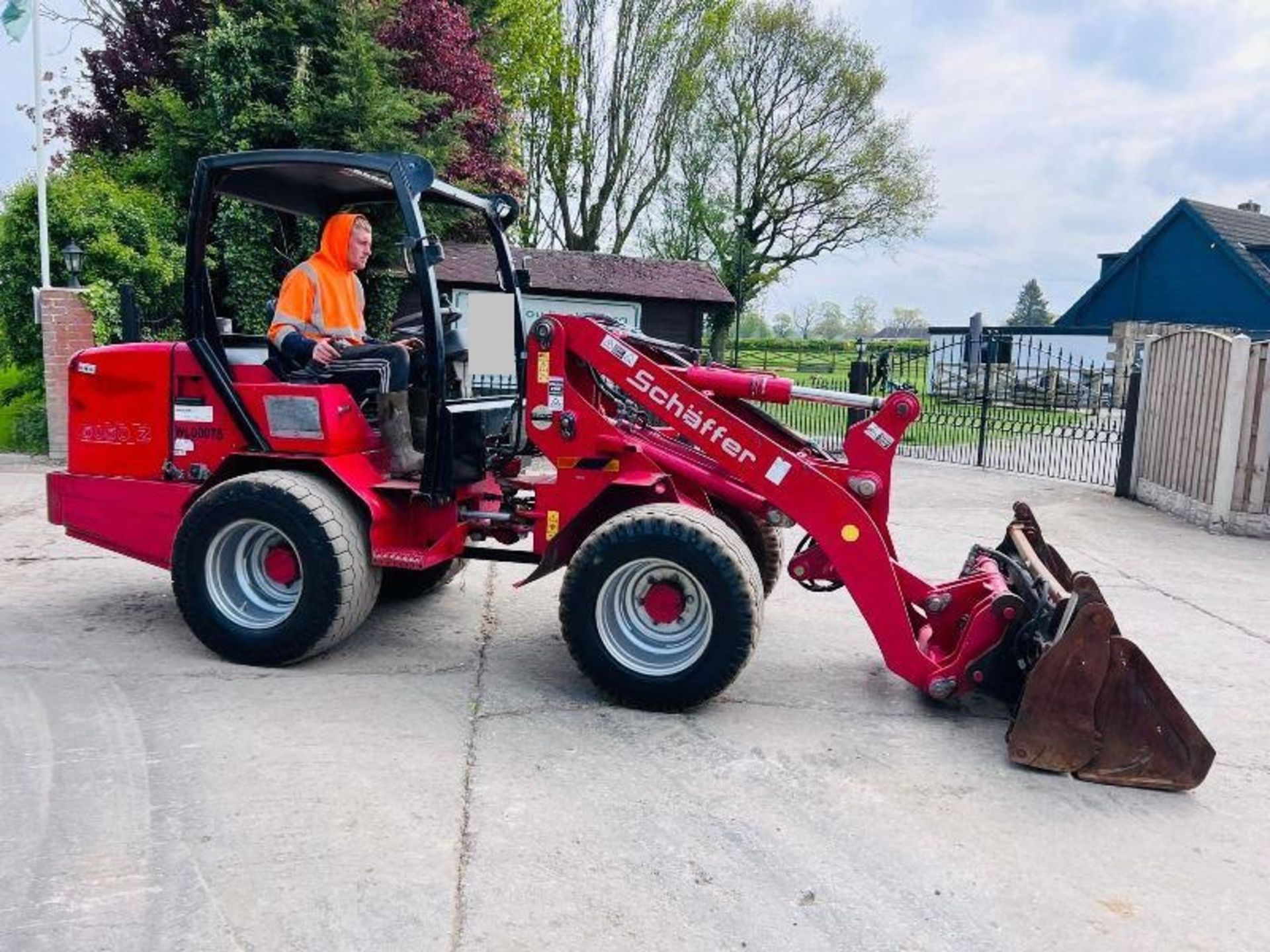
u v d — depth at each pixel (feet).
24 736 11.86
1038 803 11.27
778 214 114.21
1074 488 36.94
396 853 9.50
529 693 13.93
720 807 10.80
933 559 24.03
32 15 32.71
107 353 15.74
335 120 37.47
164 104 38.63
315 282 15.37
